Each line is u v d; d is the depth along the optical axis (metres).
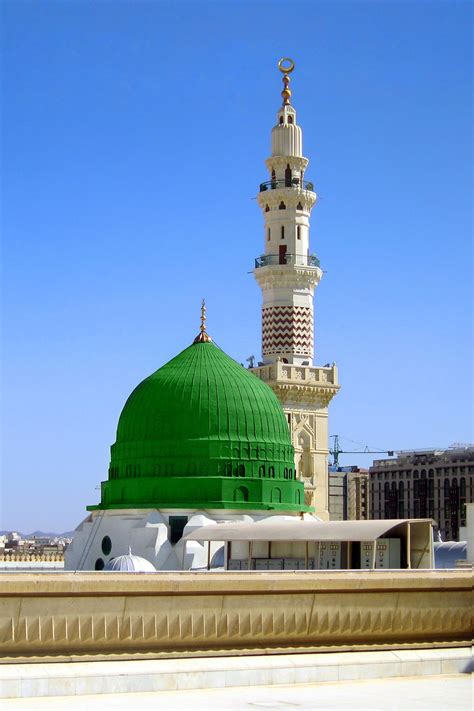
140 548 93.81
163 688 45.34
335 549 79.44
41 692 43.50
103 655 46.28
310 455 118.25
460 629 54.91
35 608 45.53
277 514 96.69
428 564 75.25
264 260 121.19
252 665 47.25
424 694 45.81
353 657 50.44
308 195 121.31
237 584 49.19
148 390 101.62
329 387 119.50
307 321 119.94
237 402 99.75
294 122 123.88
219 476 96.69
